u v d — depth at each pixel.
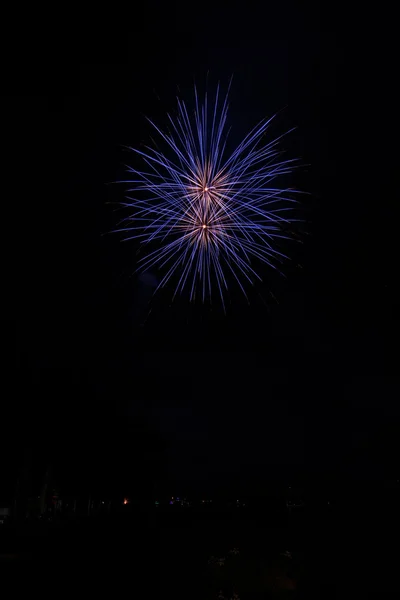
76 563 21.38
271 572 18.77
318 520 29.73
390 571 17.48
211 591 17.14
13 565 20.45
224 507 65.75
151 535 31.92
